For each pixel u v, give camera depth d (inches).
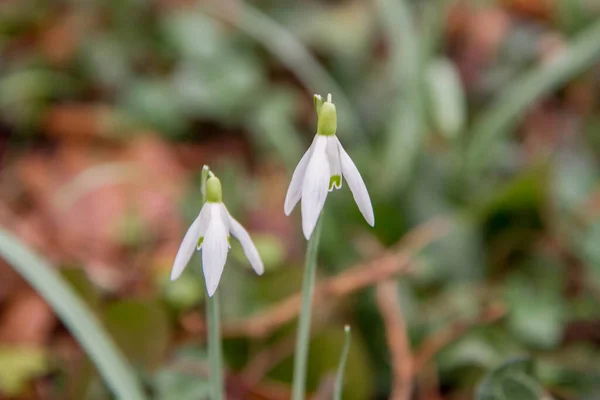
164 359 23.7
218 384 19.7
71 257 30.6
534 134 35.8
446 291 26.6
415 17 37.1
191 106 35.9
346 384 23.6
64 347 25.7
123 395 20.4
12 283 27.0
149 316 23.4
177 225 31.7
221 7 36.9
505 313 24.9
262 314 24.4
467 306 25.6
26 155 35.6
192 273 25.1
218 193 18.5
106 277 27.1
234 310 24.6
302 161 18.5
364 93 36.0
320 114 18.3
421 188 29.6
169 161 35.3
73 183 33.4
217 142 36.9
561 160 31.9
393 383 24.1
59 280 21.1
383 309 24.3
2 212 32.7
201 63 36.9
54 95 37.5
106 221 31.8
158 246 30.5
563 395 23.4
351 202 28.5
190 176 35.1
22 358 24.3
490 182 31.4
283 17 41.4
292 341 24.1
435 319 25.2
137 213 31.2
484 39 40.3
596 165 32.4
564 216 29.3
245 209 30.1
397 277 25.5
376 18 41.4
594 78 37.3
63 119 36.3
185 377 23.4
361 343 24.8
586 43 28.1
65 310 20.7
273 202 31.4
